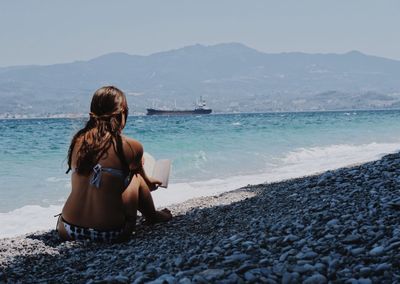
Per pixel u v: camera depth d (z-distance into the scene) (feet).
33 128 170.50
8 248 16.69
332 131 112.47
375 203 16.65
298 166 52.90
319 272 10.80
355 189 20.11
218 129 122.01
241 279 10.62
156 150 67.46
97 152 16.20
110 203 16.33
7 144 85.05
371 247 12.21
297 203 19.79
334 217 15.56
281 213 18.13
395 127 131.75
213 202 24.17
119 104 16.57
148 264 13.14
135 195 16.88
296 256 12.00
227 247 13.62
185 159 57.88
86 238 16.49
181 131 112.37
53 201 36.19
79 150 16.37
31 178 47.19
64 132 134.51
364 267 10.71
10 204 34.76
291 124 154.51
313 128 125.70
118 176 16.34
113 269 13.21
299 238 13.79
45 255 15.40
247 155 62.95
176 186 39.22
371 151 68.23
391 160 26.55
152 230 18.22
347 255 11.81
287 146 75.92
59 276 13.24
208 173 49.52
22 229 26.68
